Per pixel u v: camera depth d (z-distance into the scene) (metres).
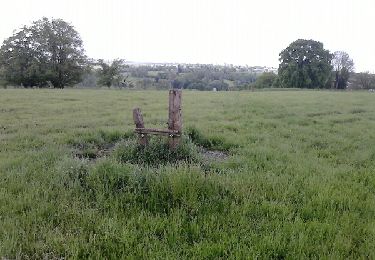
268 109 21.05
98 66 71.00
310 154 9.15
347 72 87.56
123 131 11.36
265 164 7.77
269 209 5.10
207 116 16.97
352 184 6.41
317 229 4.46
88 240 4.24
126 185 5.85
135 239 4.11
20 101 23.03
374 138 11.81
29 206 5.07
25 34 61.19
